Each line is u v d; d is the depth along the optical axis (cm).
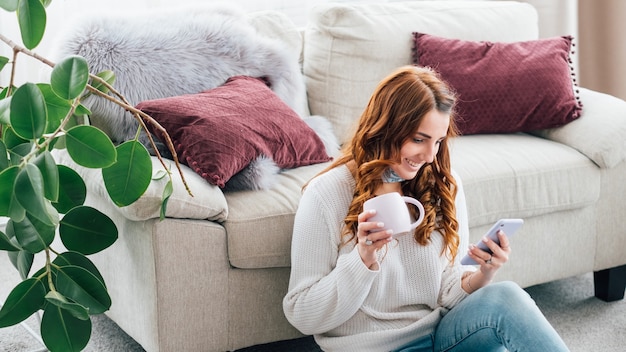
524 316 175
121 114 236
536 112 286
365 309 190
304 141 250
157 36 251
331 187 191
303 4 345
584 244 275
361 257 177
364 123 189
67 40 241
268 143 238
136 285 216
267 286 223
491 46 295
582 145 274
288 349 249
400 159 185
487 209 254
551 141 285
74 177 185
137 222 209
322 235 189
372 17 292
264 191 230
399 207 173
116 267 227
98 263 238
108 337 252
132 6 321
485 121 288
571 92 289
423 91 181
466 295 192
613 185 276
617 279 286
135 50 245
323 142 265
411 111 180
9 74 312
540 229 266
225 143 225
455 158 263
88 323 187
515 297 179
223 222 216
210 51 257
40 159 165
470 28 306
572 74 299
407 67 188
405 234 192
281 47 271
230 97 242
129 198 181
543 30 388
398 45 292
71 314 185
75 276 185
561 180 265
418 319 192
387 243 184
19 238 181
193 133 224
